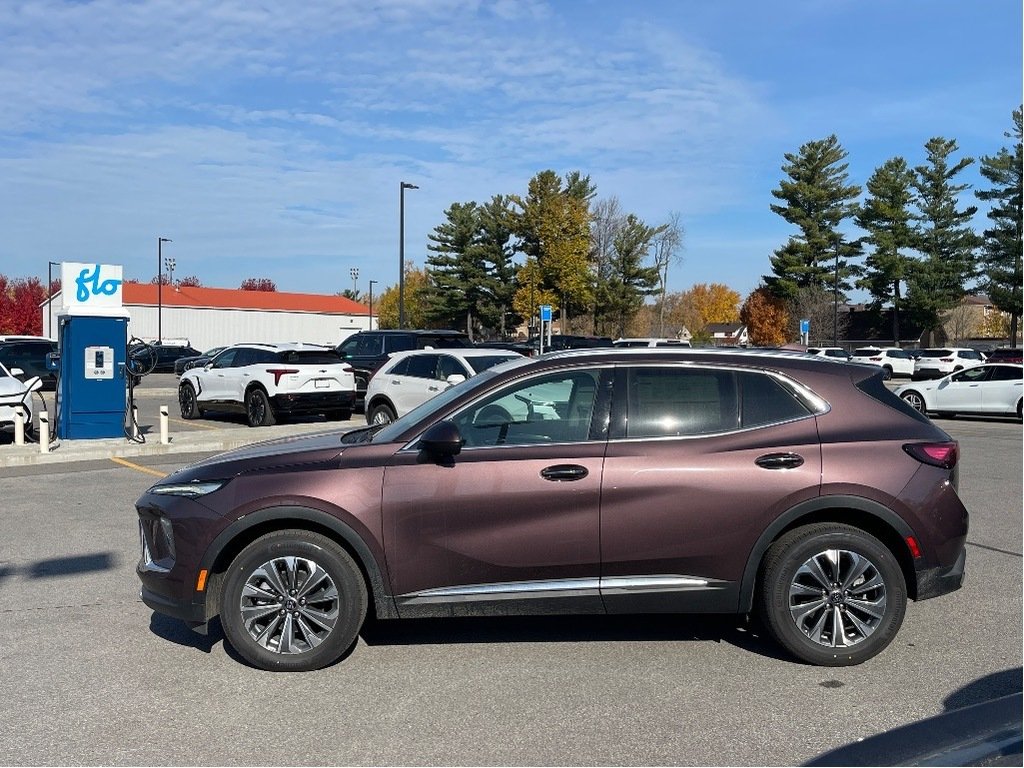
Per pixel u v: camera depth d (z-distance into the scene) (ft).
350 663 16.69
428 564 16.14
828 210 218.79
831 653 16.28
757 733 13.57
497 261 232.53
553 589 16.20
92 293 47.37
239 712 14.47
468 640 17.97
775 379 17.01
